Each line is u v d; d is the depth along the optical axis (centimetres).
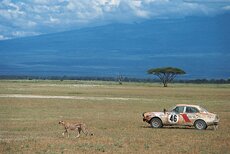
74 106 6225
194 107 3641
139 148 2511
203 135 3175
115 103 7019
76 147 2514
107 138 2922
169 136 3088
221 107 6531
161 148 2525
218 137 3059
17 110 5356
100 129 3516
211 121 3584
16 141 2727
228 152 2412
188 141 2828
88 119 4409
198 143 2741
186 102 7525
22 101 6938
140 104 6894
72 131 3269
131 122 4131
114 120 4328
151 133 3266
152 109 5903
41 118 4409
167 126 3762
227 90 14700
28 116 4609
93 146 2553
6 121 4059
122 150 2434
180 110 3653
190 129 3600
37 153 2305
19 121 4066
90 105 6488
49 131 3309
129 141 2789
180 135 3156
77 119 4384
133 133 3256
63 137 2955
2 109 5456
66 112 5244
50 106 6116
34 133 3184
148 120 3684
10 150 2394
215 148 2547
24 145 2562
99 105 6531
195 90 14162
